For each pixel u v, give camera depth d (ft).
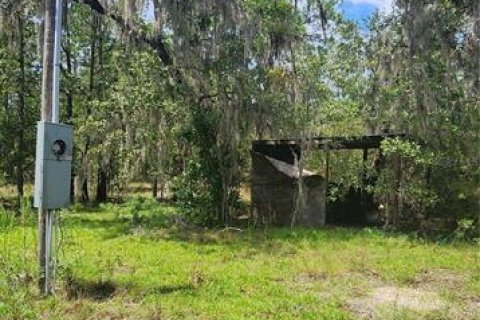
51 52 25.98
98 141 65.46
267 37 54.08
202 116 53.06
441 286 30.68
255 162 58.70
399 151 49.80
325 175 60.85
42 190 25.31
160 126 54.13
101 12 57.57
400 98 52.21
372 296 28.07
